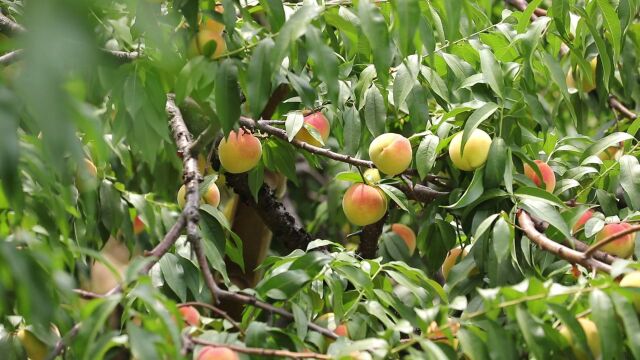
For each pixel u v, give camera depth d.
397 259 3.57
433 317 3.05
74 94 2.72
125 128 3.25
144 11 2.99
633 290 3.00
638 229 3.09
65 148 2.60
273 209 3.79
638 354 2.97
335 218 4.04
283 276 3.14
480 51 3.44
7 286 2.95
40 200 3.23
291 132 3.43
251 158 3.48
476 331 3.05
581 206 3.42
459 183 3.51
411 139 3.50
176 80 3.14
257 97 3.10
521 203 3.33
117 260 4.24
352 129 3.55
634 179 3.46
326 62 3.09
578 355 3.05
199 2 3.20
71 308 3.15
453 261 3.57
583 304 3.08
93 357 2.90
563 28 3.51
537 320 3.02
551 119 3.95
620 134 3.54
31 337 3.29
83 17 2.35
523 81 3.57
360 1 3.03
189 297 3.48
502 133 3.47
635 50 3.82
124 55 3.19
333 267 3.20
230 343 3.07
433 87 3.51
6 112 2.71
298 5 3.51
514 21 3.78
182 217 3.17
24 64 2.33
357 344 3.01
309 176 4.60
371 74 3.50
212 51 3.16
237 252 3.48
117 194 3.61
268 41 3.11
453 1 3.05
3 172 2.71
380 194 3.45
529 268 3.37
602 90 3.81
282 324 3.24
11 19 3.51
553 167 3.61
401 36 2.99
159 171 3.91
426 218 3.52
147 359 2.88
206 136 3.29
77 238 3.45
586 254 3.12
